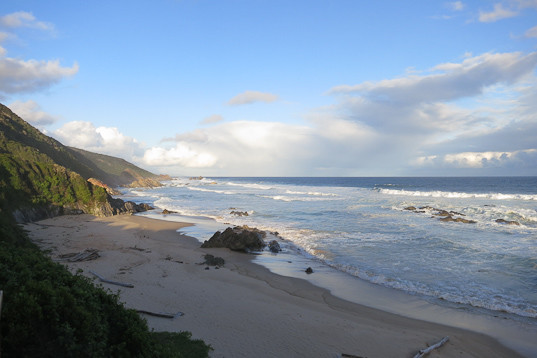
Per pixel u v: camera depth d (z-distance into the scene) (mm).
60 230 30781
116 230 32594
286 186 128375
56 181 41812
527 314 14312
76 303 6535
